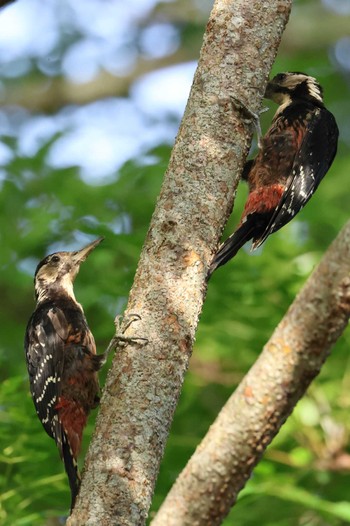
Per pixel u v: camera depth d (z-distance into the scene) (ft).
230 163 27.99
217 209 27.50
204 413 46.96
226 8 29.25
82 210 52.29
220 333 44.09
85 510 24.47
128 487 24.53
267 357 21.62
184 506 22.08
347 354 43.45
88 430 41.19
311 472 41.65
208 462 21.93
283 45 67.36
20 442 37.83
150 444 25.00
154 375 25.58
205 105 28.43
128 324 26.23
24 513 38.63
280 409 21.62
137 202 52.16
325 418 42.16
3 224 53.36
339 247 20.76
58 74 67.77
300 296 21.27
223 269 44.29
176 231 27.02
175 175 27.76
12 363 49.55
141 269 26.99
